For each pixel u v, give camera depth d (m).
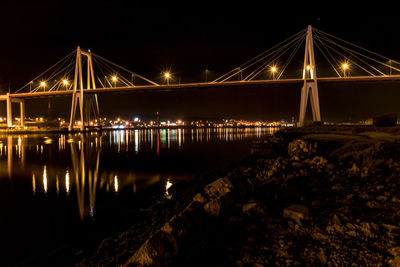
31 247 6.79
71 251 6.54
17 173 18.31
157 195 11.78
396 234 3.36
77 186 14.21
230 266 3.17
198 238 3.93
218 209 4.61
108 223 8.41
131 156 28.11
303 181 6.52
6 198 11.65
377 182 5.63
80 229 7.97
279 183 6.60
